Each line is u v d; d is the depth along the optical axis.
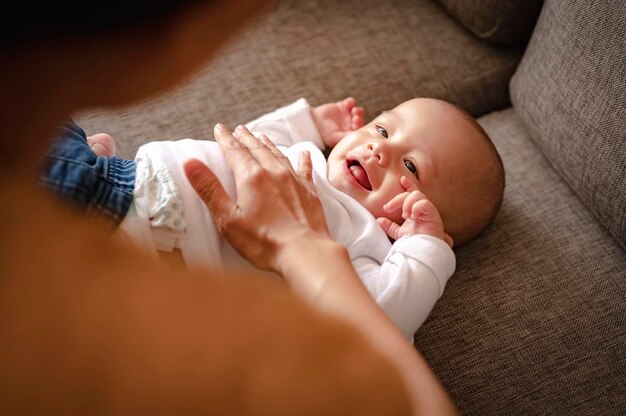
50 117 0.43
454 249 1.10
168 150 0.90
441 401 0.58
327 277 0.68
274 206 0.76
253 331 0.40
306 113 1.23
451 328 0.97
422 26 1.48
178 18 0.39
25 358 0.38
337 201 1.03
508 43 1.43
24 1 0.35
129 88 0.43
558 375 0.92
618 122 0.98
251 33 1.44
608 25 1.00
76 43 0.38
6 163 0.41
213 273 0.43
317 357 0.41
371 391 0.43
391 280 0.90
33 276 0.39
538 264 1.04
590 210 1.08
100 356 0.38
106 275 0.40
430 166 1.10
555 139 1.12
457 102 1.38
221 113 1.30
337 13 1.50
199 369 0.39
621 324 0.97
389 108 1.34
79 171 0.76
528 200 1.15
